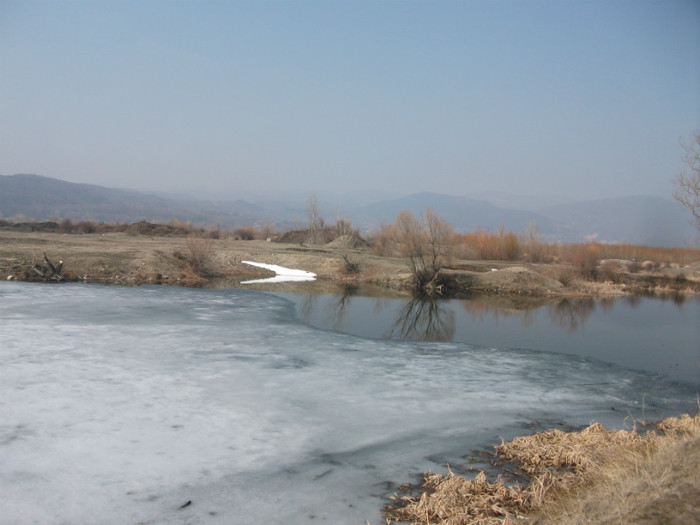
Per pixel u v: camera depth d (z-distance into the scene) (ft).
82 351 42.65
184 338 50.26
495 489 20.26
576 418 32.12
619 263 161.89
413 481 22.02
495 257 157.17
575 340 61.87
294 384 36.81
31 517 18.20
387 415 31.17
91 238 153.79
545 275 118.21
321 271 120.26
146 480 21.44
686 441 20.33
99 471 22.03
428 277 107.14
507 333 65.36
